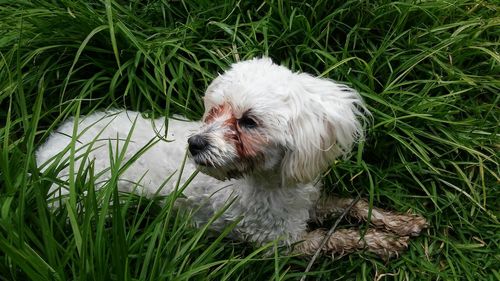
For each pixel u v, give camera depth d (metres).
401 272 0.90
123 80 1.00
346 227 0.95
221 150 0.78
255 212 0.88
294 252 0.90
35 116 0.79
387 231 0.93
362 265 0.90
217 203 0.89
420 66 1.01
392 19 1.03
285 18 1.00
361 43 1.01
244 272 0.88
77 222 0.75
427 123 0.97
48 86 1.00
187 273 0.76
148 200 0.86
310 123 0.79
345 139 0.82
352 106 0.85
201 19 1.02
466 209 0.96
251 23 0.99
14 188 0.78
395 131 0.97
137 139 0.92
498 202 0.96
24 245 0.72
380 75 1.01
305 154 0.80
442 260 0.92
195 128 0.92
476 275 0.90
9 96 0.97
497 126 0.97
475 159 0.97
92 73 1.02
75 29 0.98
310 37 0.99
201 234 0.80
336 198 0.96
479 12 1.07
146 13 1.06
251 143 0.78
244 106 0.78
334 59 0.97
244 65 0.82
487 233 0.94
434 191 0.95
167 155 0.90
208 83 0.98
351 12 1.02
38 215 0.80
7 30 0.99
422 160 0.94
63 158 0.90
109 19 0.92
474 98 1.02
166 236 0.84
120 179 0.84
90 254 0.73
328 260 0.91
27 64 0.99
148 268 0.79
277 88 0.78
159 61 0.97
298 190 0.88
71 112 0.98
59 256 0.77
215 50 1.00
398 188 0.96
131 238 0.80
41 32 0.98
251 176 0.85
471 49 1.03
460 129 0.98
